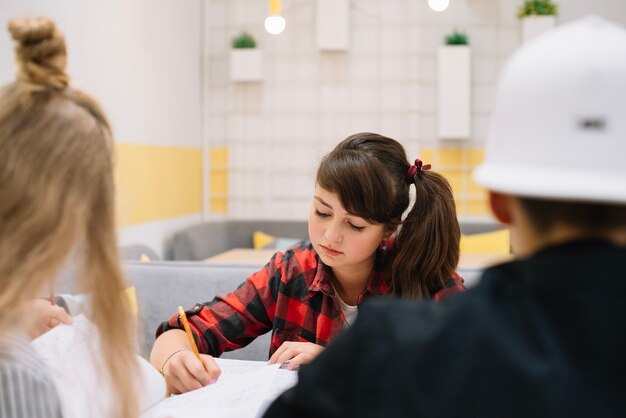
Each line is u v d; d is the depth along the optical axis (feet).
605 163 1.67
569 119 1.69
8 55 7.74
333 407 1.82
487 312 1.72
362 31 15.83
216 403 3.58
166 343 4.52
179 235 13.32
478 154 15.72
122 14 11.10
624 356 1.60
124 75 11.20
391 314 1.87
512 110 1.80
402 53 15.74
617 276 1.64
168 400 3.67
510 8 15.49
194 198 15.65
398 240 4.61
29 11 8.11
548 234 1.77
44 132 2.15
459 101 15.19
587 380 1.58
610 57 1.69
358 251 4.33
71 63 9.23
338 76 15.97
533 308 1.68
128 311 2.50
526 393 1.58
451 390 1.65
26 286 2.10
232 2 16.08
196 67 15.70
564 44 1.74
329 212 4.27
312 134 16.14
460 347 1.69
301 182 16.25
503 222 1.97
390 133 15.88
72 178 2.18
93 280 2.36
